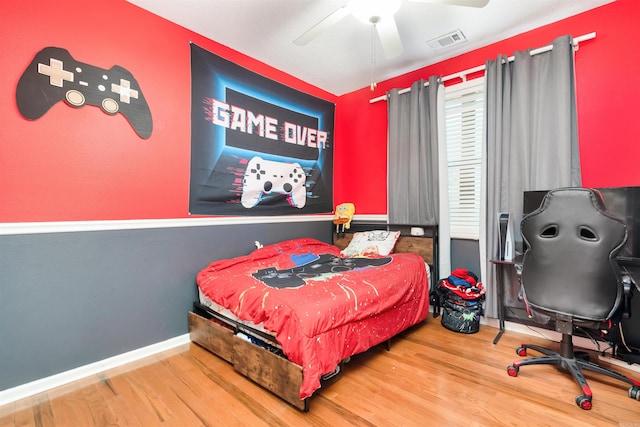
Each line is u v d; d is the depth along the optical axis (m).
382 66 3.28
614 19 2.27
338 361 1.72
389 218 3.50
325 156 3.88
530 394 1.75
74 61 1.96
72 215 1.97
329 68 3.31
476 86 2.93
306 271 2.43
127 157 2.21
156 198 2.37
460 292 2.68
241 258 2.72
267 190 3.20
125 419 1.57
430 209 3.17
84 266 2.02
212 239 2.73
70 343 1.96
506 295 2.72
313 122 3.71
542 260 1.78
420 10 2.37
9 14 1.74
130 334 2.22
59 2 1.91
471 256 3.02
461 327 2.65
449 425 1.50
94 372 2.04
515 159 2.62
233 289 2.07
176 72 2.48
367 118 3.82
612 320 1.65
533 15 2.44
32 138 1.82
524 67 2.57
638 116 2.18
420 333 2.66
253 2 2.23
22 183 1.79
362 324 1.95
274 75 3.28
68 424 1.54
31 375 1.82
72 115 1.96
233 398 1.74
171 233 2.45
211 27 2.54
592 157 2.36
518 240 2.62
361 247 3.27
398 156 3.40
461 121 3.08
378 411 1.61
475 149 2.99
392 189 3.46
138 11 2.26
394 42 2.13
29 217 1.81
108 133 2.12
